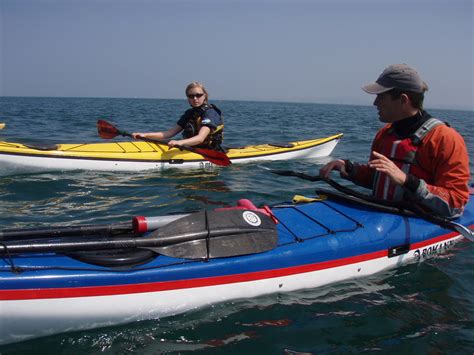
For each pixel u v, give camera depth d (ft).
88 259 8.50
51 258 8.38
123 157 22.75
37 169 21.61
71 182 20.11
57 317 8.16
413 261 11.82
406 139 10.86
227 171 23.41
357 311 9.63
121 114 81.15
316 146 29.12
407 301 10.09
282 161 27.12
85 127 47.37
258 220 10.23
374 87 10.71
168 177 21.65
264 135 44.75
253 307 9.57
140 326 8.77
